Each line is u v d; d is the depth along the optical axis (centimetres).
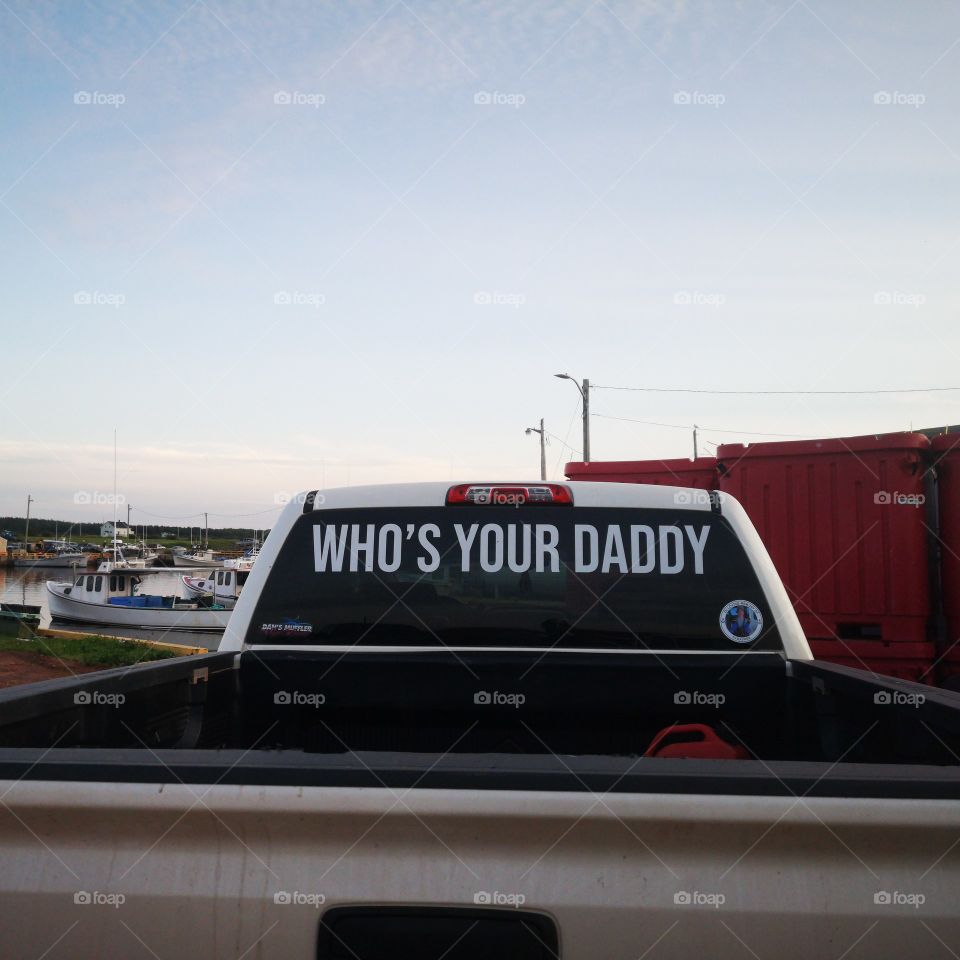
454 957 152
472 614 312
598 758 163
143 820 157
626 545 315
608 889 153
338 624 313
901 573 802
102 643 2153
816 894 151
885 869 153
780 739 301
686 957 150
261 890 155
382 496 324
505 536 317
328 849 156
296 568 319
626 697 302
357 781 156
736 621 307
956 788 153
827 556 829
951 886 152
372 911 153
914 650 791
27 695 225
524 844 155
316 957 152
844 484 830
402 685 306
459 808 153
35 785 158
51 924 156
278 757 161
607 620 309
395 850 156
